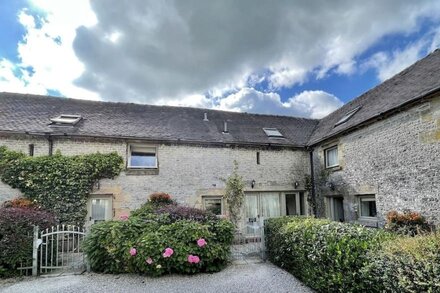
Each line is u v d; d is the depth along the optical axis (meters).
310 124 14.15
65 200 8.65
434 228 6.32
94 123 10.05
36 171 8.56
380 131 8.15
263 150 11.31
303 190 11.51
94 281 5.42
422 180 6.73
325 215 10.72
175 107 12.95
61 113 10.33
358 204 9.11
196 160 10.39
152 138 9.85
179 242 5.97
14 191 8.41
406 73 9.34
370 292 3.34
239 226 10.06
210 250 6.04
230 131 11.73
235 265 6.57
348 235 4.05
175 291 4.91
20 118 9.36
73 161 8.95
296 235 5.45
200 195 10.17
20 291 4.92
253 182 10.81
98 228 6.22
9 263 5.71
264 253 7.12
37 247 5.93
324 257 4.34
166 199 9.41
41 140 8.90
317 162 11.39
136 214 8.10
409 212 6.96
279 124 13.45
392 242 3.27
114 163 9.38
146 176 9.75
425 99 6.68
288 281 5.36
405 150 7.25
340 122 10.55
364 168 8.74
